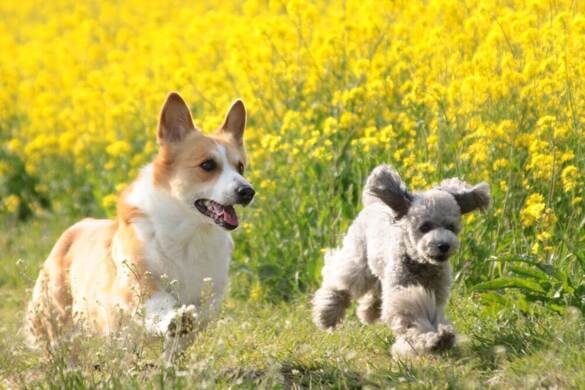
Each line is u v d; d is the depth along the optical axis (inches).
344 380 322.0
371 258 394.6
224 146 369.7
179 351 340.5
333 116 561.3
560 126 454.9
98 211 685.9
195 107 687.1
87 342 321.7
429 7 578.2
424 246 360.2
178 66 725.9
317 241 499.5
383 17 625.3
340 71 581.0
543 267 391.5
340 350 372.2
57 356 315.3
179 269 360.8
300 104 576.7
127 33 834.8
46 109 746.2
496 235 448.5
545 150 460.4
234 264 523.2
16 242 660.1
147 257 356.2
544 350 344.5
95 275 370.3
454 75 519.2
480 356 358.0
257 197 534.9
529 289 389.1
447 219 365.1
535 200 430.9
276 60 622.2
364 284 410.0
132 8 1099.9
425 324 359.9
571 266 419.8
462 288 442.0
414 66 550.0
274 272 500.1
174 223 359.9
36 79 836.6
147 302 349.4
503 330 378.9
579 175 432.8
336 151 533.0
